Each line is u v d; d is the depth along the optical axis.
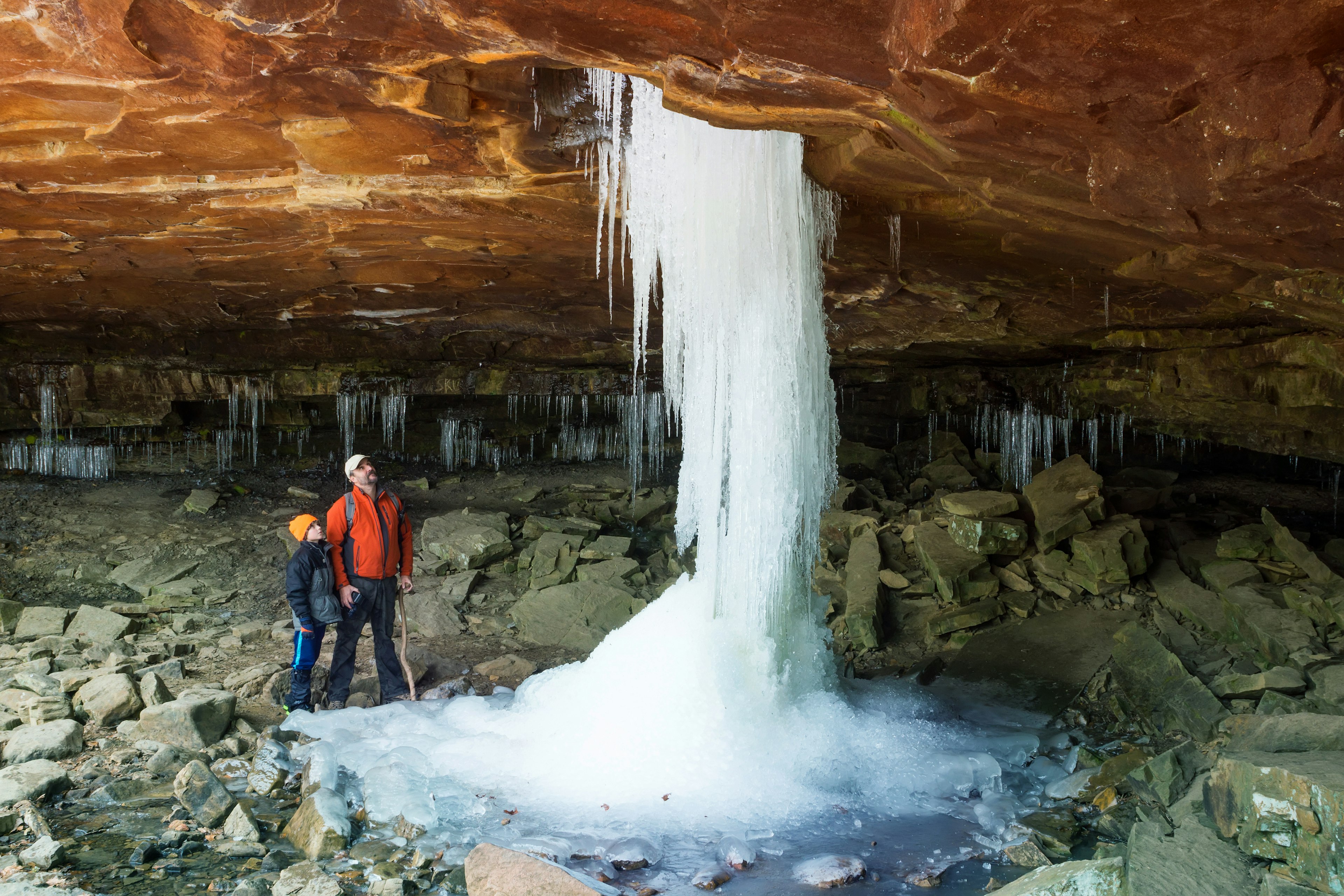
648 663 5.67
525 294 8.06
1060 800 5.11
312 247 6.12
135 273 7.02
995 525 8.48
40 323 9.73
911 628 8.20
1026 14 1.84
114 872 4.00
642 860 4.28
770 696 5.59
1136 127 2.19
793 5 2.14
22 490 10.70
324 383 11.91
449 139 3.89
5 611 7.60
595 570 9.50
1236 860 3.26
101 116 3.58
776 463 5.39
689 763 5.16
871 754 5.46
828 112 2.89
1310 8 1.61
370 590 6.37
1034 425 11.49
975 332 7.76
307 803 4.58
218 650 7.48
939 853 4.45
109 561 9.34
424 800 4.76
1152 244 3.87
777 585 5.61
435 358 11.93
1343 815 2.90
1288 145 1.92
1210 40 1.78
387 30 2.68
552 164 4.27
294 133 3.75
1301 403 6.06
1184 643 6.91
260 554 9.96
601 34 2.47
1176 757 4.87
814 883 4.11
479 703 6.28
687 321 5.57
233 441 12.77
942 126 2.62
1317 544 7.95
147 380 11.35
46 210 5.05
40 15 2.72
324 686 6.39
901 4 2.07
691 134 4.84
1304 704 5.45
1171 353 7.55
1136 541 8.05
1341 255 2.56
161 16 2.71
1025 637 7.47
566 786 5.05
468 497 12.51
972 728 6.05
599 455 14.80
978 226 4.37
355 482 6.38
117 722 5.67
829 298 6.77
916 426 13.95
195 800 4.61
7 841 4.22
